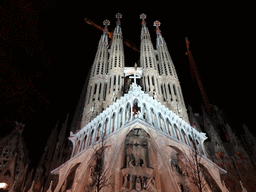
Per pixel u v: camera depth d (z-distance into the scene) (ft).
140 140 104.22
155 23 282.97
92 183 91.61
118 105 111.24
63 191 115.75
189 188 91.71
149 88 174.81
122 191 82.48
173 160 97.71
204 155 111.65
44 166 194.29
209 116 259.39
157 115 104.58
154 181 86.69
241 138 220.02
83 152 103.96
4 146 178.40
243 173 177.06
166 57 219.00
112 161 84.69
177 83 189.26
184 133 114.73
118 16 281.13
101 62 205.57
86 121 150.61
